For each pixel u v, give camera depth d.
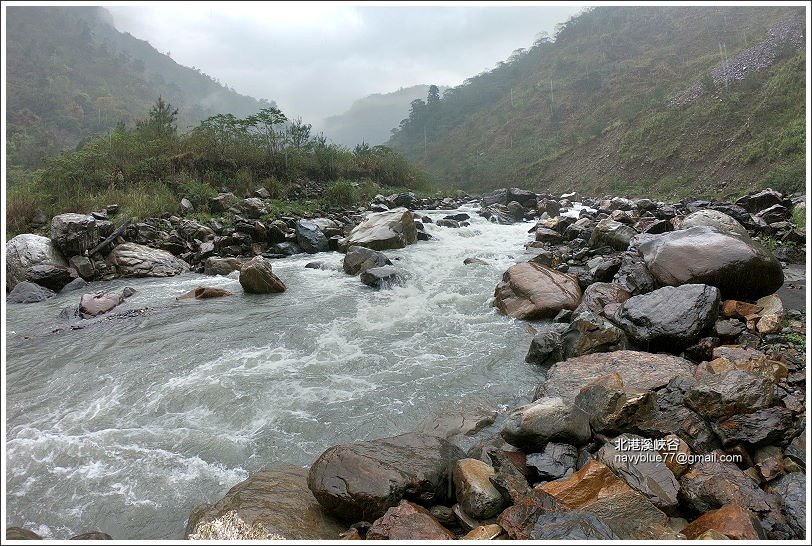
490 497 2.88
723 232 6.27
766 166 25.56
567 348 5.14
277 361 5.40
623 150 37.78
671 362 4.41
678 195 28.42
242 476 3.54
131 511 3.21
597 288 6.40
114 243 10.40
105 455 3.80
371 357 5.43
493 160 52.62
